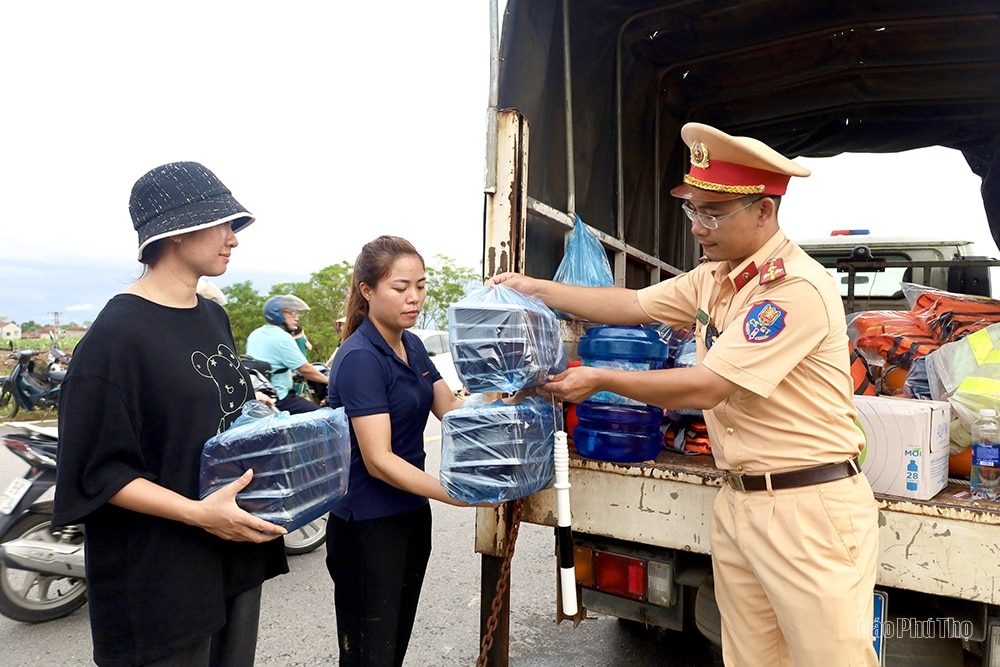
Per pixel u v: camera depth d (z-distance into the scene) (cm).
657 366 221
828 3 278
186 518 132
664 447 216
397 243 183
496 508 207
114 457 130
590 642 288
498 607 204
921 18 283
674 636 293
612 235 293
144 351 134
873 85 333
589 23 269
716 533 170
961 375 199
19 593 295
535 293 200
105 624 136
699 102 364
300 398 426
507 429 161
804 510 150
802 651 151
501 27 211
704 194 153
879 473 170
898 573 160
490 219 206
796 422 152
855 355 220
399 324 183
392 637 185
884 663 165
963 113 350
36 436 298
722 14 285
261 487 138
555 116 245
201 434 142
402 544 184
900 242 434
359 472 182
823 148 397
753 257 159
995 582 150
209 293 385
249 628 164
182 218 138
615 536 192
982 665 161
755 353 146
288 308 441
